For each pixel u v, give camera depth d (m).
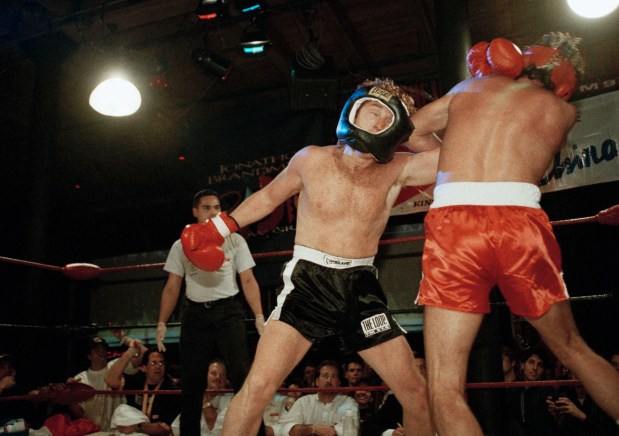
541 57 1.93
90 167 8.34
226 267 3.24
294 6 5.45
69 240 8.52
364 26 6.17
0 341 7.29
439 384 1.65
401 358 2.01
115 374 4.08
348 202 2.08
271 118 6.93
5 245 7.94
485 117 1.82
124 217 8.50
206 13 5.33
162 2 5.72
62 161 8.37
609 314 6.32
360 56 6.69
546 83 1.94
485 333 3.62
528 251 1.65
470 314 1.68
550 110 1.84
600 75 5.74
